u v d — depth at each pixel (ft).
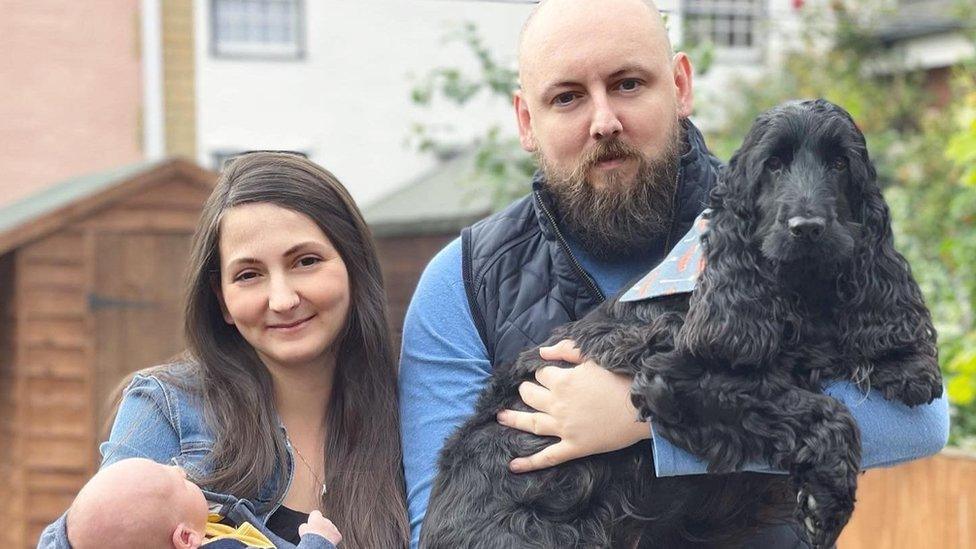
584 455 8.94
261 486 9.63
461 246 10.39
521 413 9.32
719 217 8.70
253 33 46.57
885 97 42.60
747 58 48.73
